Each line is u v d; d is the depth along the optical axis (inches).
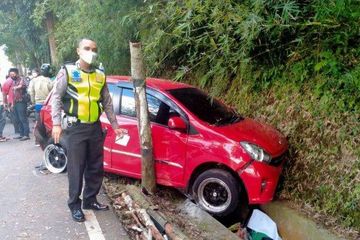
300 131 213.6
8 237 158.7
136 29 300.8
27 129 386.6
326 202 184.5
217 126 196.7
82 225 169.6
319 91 207.0
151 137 198.8
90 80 161.8
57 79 159.8
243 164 183.0
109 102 173.5
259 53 223.6
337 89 198.8
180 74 229.8
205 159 189.6
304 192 197.3
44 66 339.3
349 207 172.1
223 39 186.2
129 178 231.3
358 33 180.5
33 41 637.3
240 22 173.3
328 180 187.9
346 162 183.9
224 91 285.9
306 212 187.3
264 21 171.2
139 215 174.9
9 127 482.3
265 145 189.3
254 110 254.5
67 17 415.2
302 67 218.4
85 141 165.8
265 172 183.8
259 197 183.5
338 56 193.5
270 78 249.3
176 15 213.0
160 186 215.3
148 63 289.4
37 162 280.2
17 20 585.3
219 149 186.7
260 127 212.5
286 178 207.9
